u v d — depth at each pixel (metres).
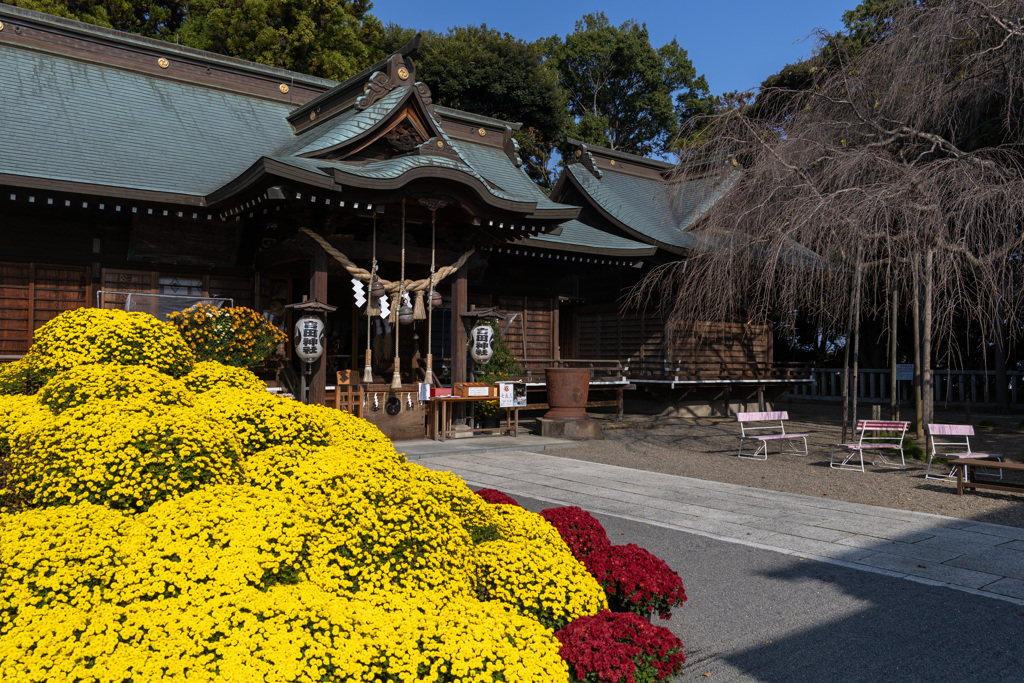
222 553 3.26
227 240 13.72
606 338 21.80
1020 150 13.69
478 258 14.95
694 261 16.39
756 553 6.70
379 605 3.29
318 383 12.41
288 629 2.95
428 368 13.61
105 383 4.93
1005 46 12.49
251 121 16.73
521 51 32.09
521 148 32.97
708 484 10.12
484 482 10.01
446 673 3.03
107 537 3.37
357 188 11.73
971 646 4.61
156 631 2.82
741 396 22.34
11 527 3.41
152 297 12.12
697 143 15.64
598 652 3.60
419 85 14.20
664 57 40.72
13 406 4.95
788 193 13.48
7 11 14.60
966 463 9.40
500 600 3.98
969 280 12.33
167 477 3.94
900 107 13.48
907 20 12.84
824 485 10.17
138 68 16.06
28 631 2.82
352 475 4.10
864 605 5.36
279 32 26.61
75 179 11.45
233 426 4.69
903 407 24.95
